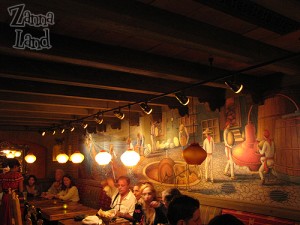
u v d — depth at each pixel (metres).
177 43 2.95
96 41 3.45
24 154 11.73
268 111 4.79
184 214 2.25
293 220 4.25
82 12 2.29
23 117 8.88
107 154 6.64
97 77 4.45
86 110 8.26
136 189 6.18
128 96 6.10
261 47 3.42
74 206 6.80
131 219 5.34
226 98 5.54
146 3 2.50
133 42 3.48
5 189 7.17
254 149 4.94
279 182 4.51
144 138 7.59
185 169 6.25
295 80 4.47
